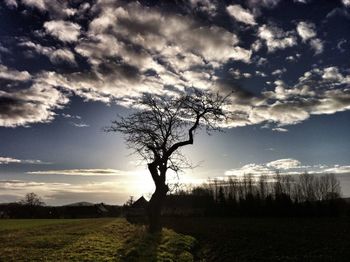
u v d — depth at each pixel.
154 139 45.94
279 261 23.98
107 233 43.25
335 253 26.56
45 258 23.03
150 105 46.91
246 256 26.33
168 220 80.44
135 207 130.38
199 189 117.56
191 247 30.88
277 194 102.88
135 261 22.67
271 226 56.22
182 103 46.50
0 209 146.88
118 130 47.09
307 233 42.56
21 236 38.41
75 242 31.88
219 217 95.31
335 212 94.00
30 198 153.38
